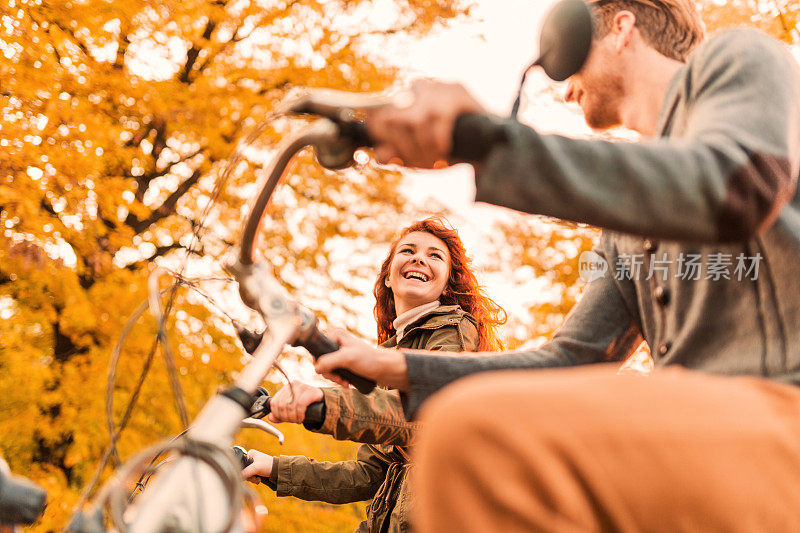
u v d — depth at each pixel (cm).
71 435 565
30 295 585
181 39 636
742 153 67
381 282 289
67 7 540
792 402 65
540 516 54
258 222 89
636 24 107
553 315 673
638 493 56
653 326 103
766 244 80
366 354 120
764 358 79
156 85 606
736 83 76
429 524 57
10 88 510
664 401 59
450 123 64
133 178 650
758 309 81
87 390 552
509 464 55
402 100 65
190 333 598
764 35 82
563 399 58
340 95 71
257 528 78
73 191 514
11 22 513
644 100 106
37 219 502
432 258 264
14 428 533
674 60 106
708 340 86
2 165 488
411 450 185
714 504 57
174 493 67
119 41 595
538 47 95
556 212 65
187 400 589
